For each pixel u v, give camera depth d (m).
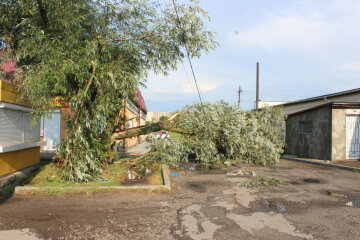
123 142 13.86
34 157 9.02
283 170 10.02
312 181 7.97
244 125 11.26
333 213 4.99
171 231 4.04
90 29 7.63
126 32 7.82
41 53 6.31
